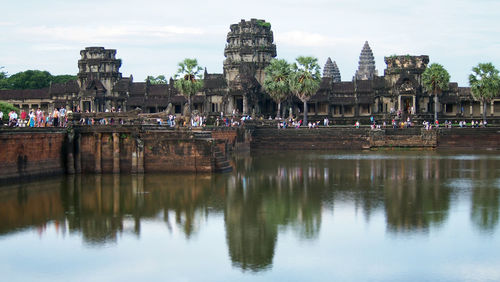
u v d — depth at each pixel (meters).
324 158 93.50
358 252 37.69
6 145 59.69
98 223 45.19
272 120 126.06
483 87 120.69
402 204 51.38
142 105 154.62
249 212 48.56
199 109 154.75
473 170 74.06
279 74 129.38
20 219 46.38
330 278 33.50
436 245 38.88
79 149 69.75
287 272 34.44
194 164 69.88
